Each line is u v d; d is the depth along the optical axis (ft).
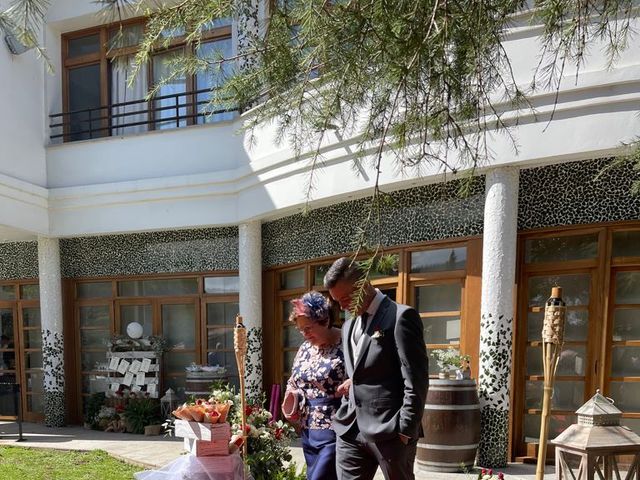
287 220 20.90
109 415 22.85
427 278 16.38
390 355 7.35
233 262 22.62
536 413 14.90
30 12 5.30
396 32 5.22
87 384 25.25
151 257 23.88
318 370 8.91
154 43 6.06
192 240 23.26
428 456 13.99
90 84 24.93
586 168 14.33
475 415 13.99
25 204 23.00
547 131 13.33
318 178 17.35
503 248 14.15
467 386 14.01
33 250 26.25
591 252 14.52
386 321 7.38
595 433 7.73
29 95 23.49
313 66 6.15
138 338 23.86
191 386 21.24
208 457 9.57
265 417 11.17
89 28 24.45
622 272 14.30
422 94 6.07
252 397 20.79
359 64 5.65
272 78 6.48
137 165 22.70
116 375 23.75
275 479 10.46
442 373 14.53
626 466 10.30
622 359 14.33
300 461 15.44
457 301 16.02
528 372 15.10
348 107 7.29
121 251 24.38
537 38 12.80
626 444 7.61
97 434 21.89
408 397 6.99
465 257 15.70
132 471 15.64
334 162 16.90
